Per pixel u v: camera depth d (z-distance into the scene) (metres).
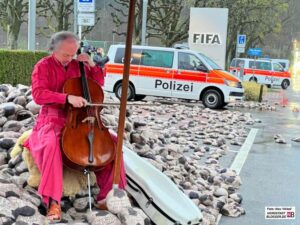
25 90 5.90
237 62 35.38
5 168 4.23
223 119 13.47
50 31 32.97
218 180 6.05
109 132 4.05
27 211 3.50
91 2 12.40
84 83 3.90
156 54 16.95
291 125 13.61
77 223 3.68
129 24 3.71
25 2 32.44
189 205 4.29
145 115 12.62
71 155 3.71
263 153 8.95
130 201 4.23
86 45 4.26
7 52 10.67
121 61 16.77
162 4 29.39
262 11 39.44
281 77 35.00
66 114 3.86
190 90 16.89
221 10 20.67
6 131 4.97
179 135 9.88
